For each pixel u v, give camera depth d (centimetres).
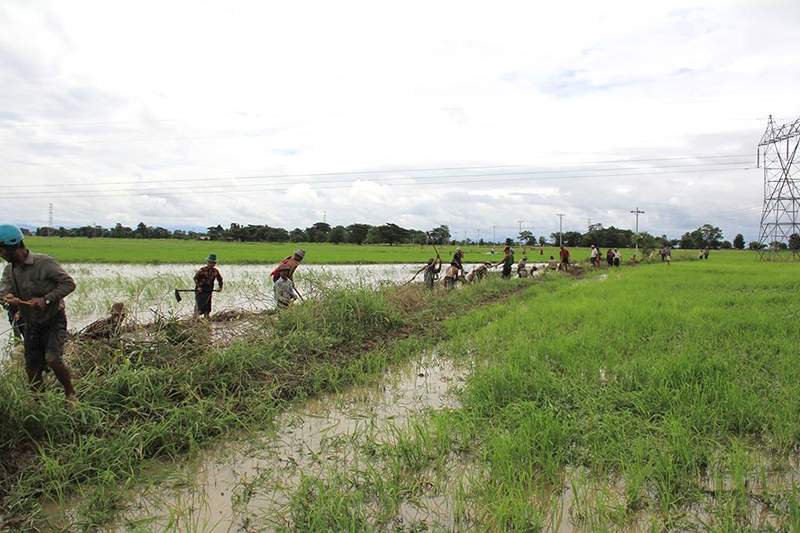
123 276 2208
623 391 580
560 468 431
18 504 371
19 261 458
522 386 591
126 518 369
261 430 523
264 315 899
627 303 1274
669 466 403
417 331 1030
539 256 5897
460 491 374
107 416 495
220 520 363
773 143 5488
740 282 1967
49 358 467
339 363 768
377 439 498
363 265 3697
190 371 595
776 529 338
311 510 360
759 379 604
